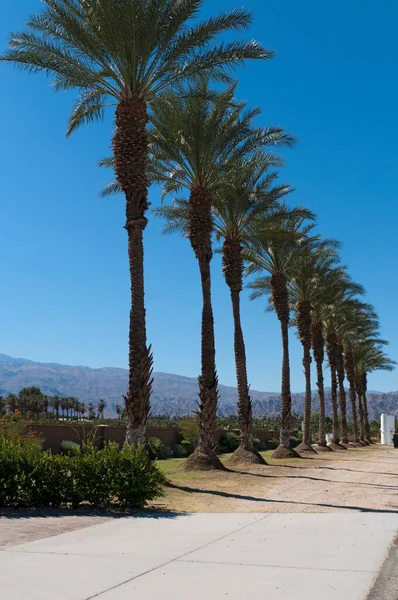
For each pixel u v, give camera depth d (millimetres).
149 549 8391
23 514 11445
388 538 9180
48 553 8102
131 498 12500
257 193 27859
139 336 17703
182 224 29406
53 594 6098
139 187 18453
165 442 43594
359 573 6910
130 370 17562
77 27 17609
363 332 64688
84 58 18641
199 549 8383
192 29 18188
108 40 17859
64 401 122938
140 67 18609
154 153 23797
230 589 6266
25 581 6602
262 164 27609
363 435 76812
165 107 22531
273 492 17359
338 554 7980
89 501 12469
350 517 11742
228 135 23516
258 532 9859
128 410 17312
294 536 9438
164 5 17844
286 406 35844
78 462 12500
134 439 17125
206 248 24641
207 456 23766
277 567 7250
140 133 18672
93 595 6074
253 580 6633
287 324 35594
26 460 12336
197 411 24344
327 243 38250
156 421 72875
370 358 79688
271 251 34219
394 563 7406
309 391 41781
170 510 12961
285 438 35812
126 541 9000
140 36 17891
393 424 79188
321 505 14375
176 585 6441
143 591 6223
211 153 23719
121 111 18750
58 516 11430
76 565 7398
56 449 33000
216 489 17938
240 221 28891
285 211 29406
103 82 18938
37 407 104312
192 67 18953
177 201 28953
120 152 18594
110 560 7684
